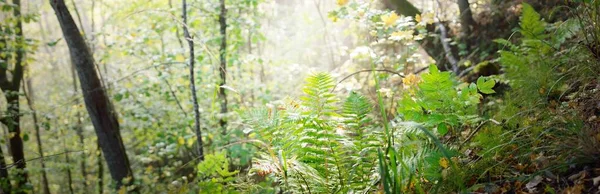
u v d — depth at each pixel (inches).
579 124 122.3
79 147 560.1
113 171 339.0
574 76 164.6
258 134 144.6
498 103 188.1
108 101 336.5
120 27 440.1
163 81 359.9
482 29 328.8
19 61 402.6
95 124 331.0
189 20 345.1
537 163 118.3
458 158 133.6
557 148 117.2
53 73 815.1
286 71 377.4
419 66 343.6
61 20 311.1
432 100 136.9
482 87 139.1
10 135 367.2
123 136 534.3
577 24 181.6
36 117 535.2
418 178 121.1
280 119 142.7
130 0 412.5
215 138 334.6
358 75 318.7
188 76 349.7
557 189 107.3
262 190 154.0
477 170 124.6
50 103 676.1
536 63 181.8
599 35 155.4
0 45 343.9
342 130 139.6
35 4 530.0
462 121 138.2
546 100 152.3
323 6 479.2
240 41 341.7
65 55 869.2
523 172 119.0
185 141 374.9
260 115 145.5
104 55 353.7
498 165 123.5
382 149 132.8
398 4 320.2
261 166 126.4
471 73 250.5
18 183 380.5
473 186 116.3
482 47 322.3
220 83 338.3
